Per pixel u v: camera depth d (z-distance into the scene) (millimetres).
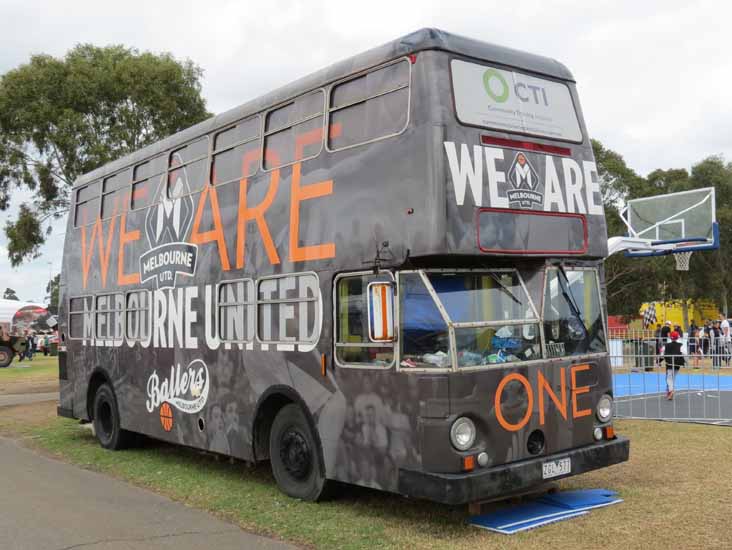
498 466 6445
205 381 9500
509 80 7078
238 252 8922
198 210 9844
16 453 12031
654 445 10375
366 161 7078
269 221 8406
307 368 7691
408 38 6816
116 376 11898
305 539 6512
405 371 6512
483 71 6891
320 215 7625
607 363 7617
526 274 7086
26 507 8047
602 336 7664
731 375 14016
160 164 10984
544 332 7055
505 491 6367
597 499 7461
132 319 11492
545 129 7273
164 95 20188
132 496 8586
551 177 7199
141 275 11258
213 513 7648
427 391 6320
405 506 7488
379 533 6562
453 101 6574
